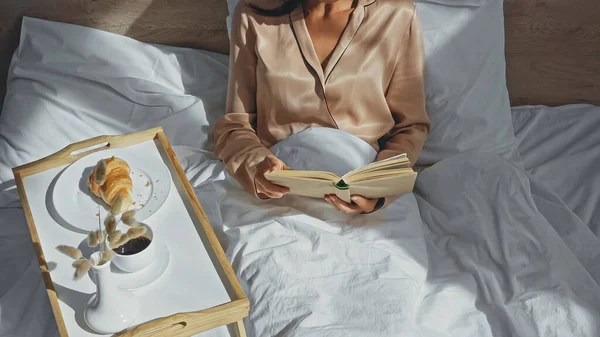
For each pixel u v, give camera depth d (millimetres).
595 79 1894
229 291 1208
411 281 1312
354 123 1593
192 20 1930
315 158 1516
